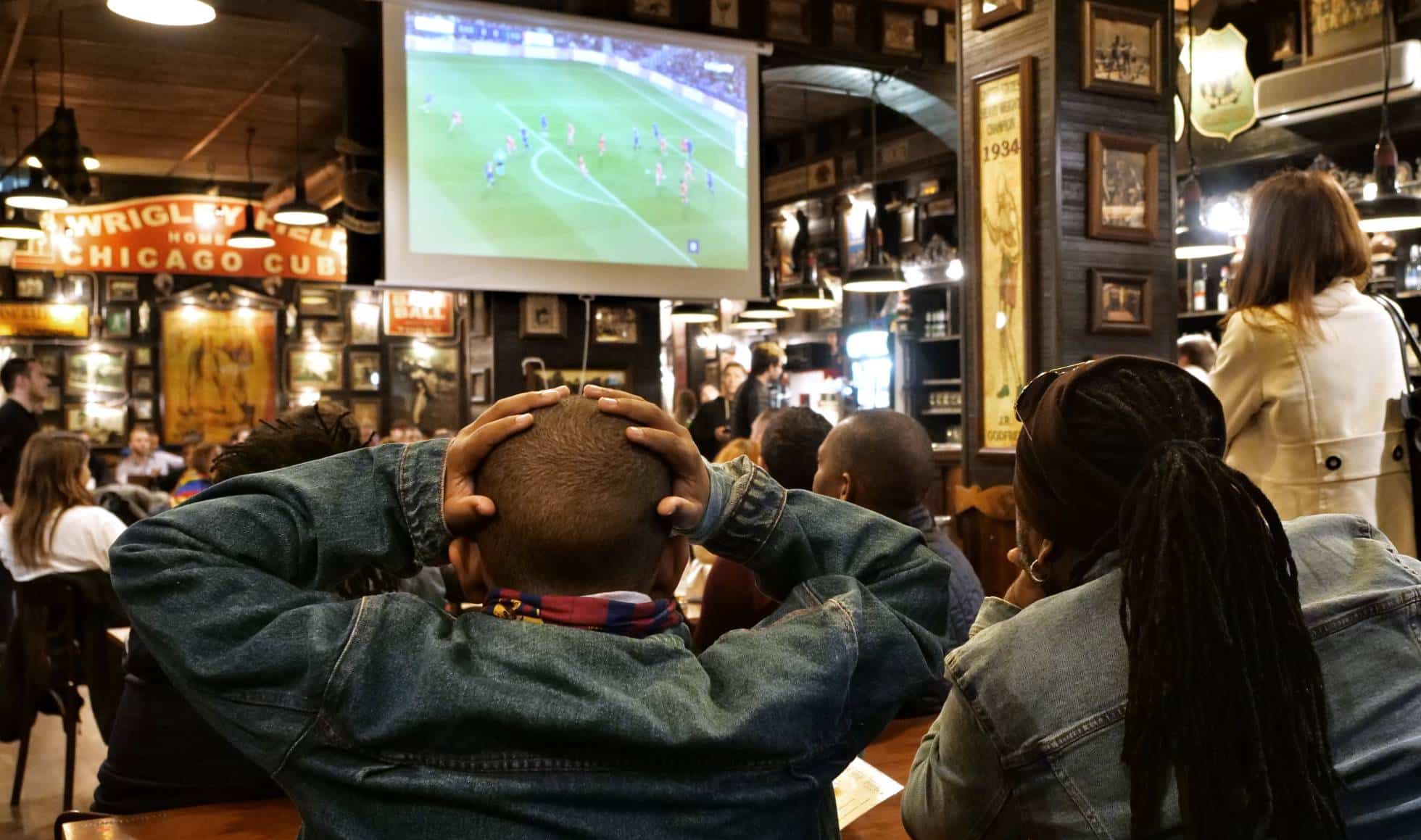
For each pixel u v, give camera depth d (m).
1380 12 6.83
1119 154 4.59
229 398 14.60
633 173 7.37
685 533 0.97
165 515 0.92
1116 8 4.59
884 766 1.71
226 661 0.84
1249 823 0.88
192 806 1.84
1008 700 1.01
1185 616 0.89
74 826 1.52
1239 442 2.29
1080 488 1.03
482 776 0.83
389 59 6.66
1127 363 1.06
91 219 12.14
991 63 4.76
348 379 15.02
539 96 7.11
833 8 7.94
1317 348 2.13
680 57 7.50
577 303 8.61
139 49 8.45
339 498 0.95
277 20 6.77
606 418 0.92
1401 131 6.83
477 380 8.69
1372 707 0.98
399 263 6.73
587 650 0.86
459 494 0.93
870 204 10.88
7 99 9.75
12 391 5.99
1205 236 5.82
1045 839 0.99
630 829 0.84
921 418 10.22
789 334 12.63
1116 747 0.96
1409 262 6.74
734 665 0.90
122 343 14.19
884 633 0.94
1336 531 1.14
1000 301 4.70
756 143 7.73
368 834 0.83
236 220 12.69
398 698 0.83
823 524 1.05
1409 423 2.16
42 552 3.86
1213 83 7.46
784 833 0.90
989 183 4.75
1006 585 4.46
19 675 4.00
